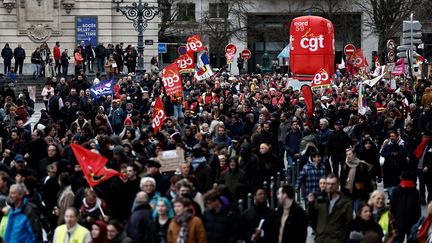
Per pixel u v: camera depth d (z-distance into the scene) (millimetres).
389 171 44062
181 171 35469
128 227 31016
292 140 51594
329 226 31531
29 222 32344
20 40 114875
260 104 68375
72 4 115562
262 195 31047
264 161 42438
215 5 158250
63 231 30844
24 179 35531
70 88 83625
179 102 64188
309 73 88688
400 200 35656
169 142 44500
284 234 30781
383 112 62969
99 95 68875
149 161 35875
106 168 35969
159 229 30562
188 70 75312
